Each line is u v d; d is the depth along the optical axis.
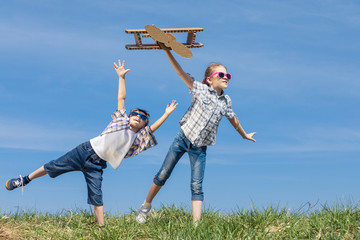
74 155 4.82
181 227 4.52
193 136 4.76
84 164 4.80
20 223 4.67
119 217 5.06
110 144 4.79
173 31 4.55
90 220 5.10
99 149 4.79
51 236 4.28
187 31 4.58
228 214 5.04
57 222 4.96
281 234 4.16
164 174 4.98
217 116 4.80
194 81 4.72
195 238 4.06
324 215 4.58
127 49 4.75
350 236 3.96
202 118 4.72
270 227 4.39
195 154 4.84
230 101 5.00
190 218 4.82
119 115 4.90
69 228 4.59
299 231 4.19
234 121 5.18
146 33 4.56
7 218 4.72
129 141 4.87
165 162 4.99
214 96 4.78
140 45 4.67
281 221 4.52
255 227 4.34
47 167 4.90
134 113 4.93
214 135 4.88
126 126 4.85
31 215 5.09
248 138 5.49
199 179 4.81
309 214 4.74
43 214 5.16
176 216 5.27
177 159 4.96
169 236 4.27
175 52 4.44
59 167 4.85
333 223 4.30
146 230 4.61
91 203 4.80
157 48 4.74
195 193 4.79
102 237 4.29
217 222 4.60
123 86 4.93
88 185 4.84
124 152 4.88
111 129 4.82
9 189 5.00
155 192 5.10
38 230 4.41
